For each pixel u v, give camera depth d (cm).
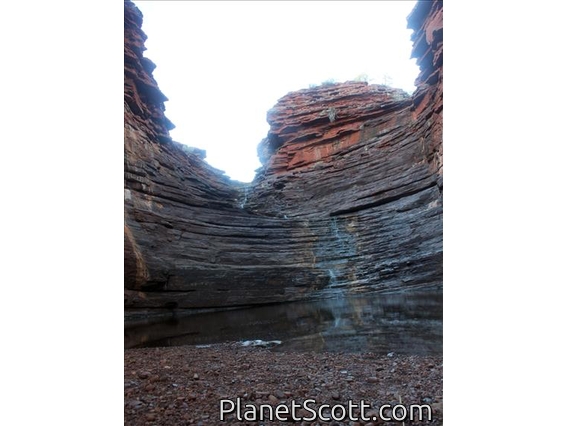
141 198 1568
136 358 593
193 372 500
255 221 2028
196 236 1780
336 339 785
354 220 2161
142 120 1722
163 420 368
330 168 2392
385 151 2198
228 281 1789
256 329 1045
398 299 1537
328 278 2047
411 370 493
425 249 1848
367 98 2475
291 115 2636
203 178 2177
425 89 1961
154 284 1495
